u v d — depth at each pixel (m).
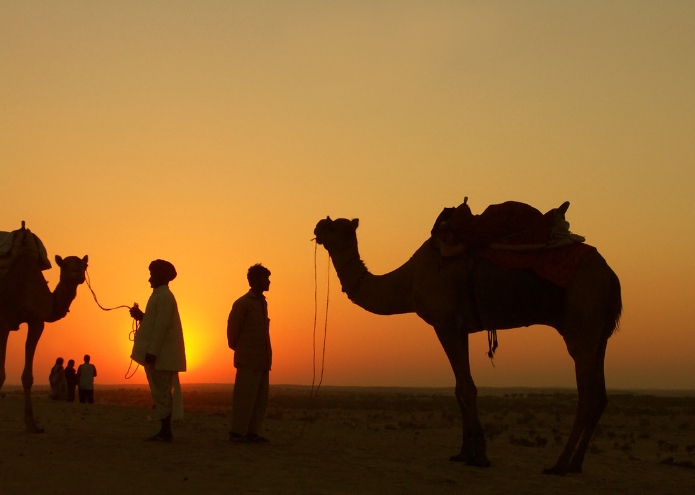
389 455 10.76
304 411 43.00
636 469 11.42
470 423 9.98
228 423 15.78
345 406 53.59
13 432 10.89
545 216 9.84
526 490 8.16
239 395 11.05
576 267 9.45
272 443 11.29
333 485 7.78
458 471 9.34
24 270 10.53
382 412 44.09
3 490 6.60
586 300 9.34
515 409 51.03
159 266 10.33
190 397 71.94
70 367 26.25
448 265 10.04
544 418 37.75
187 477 7.71
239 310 11.09
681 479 10.41
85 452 9.02
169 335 10.29
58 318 11.00
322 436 13.89
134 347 10.25
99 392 87.19
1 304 10.39
